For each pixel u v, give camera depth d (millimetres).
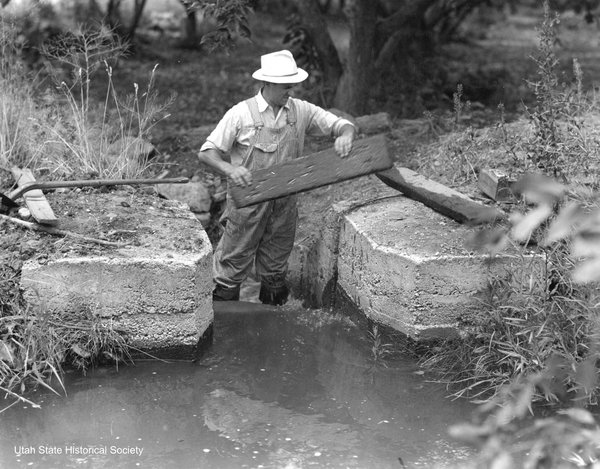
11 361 5020
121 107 10125
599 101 8047
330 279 6543
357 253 6016
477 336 5164
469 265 5359
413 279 5367
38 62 10008
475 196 6344
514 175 6223
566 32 18547
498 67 13156
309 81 10422
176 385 5145
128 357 5312
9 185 6582
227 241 6492
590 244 2227
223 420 4762
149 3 16016
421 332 5422
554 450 2828
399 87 11227
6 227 5637
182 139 8961
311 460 4340
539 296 5070
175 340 5344
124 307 5266
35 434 4562
